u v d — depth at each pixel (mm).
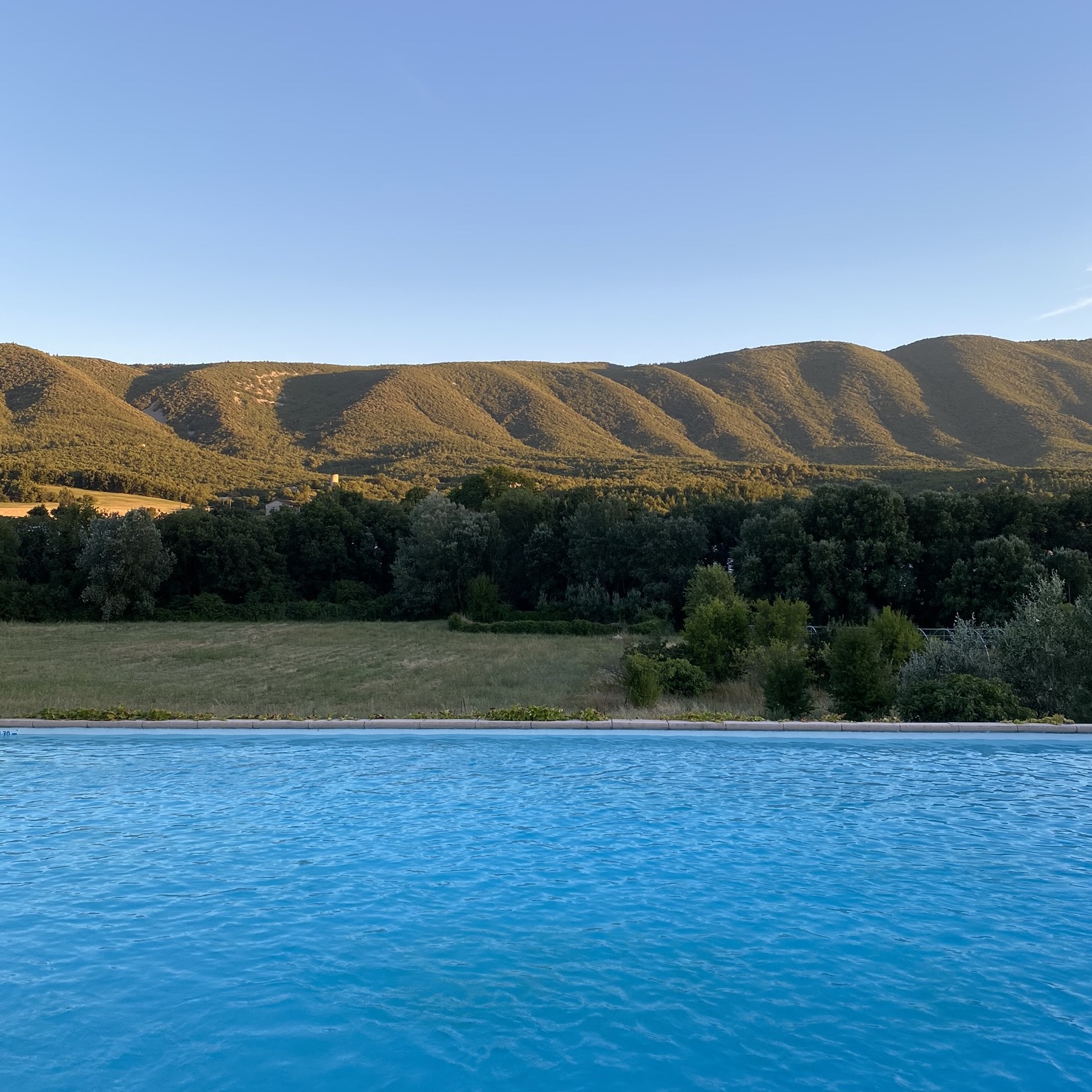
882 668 17625
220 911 6465
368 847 7988
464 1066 4488
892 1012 5012
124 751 12289
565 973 5504
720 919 6359
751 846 8047
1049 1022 4898
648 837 8328
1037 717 15070
